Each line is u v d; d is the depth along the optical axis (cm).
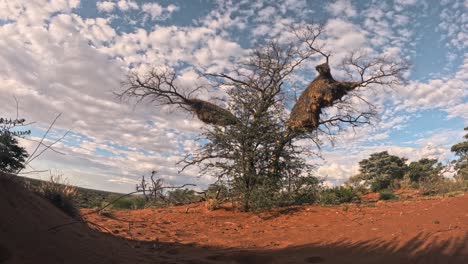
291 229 928
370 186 2769
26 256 328
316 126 1734
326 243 689
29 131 439
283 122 1490
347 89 1745
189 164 1516
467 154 3105
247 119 1435
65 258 366
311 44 1675
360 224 859
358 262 524
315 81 1728
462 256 497
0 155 409
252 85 1541
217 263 554
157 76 1847
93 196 1499
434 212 877
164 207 1697
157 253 618
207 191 1609
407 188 2355
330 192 1616
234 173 1388
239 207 1412
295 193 1457
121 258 470
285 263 550
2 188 391
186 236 884
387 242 618
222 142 1434
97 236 524
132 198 1906
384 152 2992
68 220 487
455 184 1872
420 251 536
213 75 1714
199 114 1869
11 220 358
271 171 1437
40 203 450
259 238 849
